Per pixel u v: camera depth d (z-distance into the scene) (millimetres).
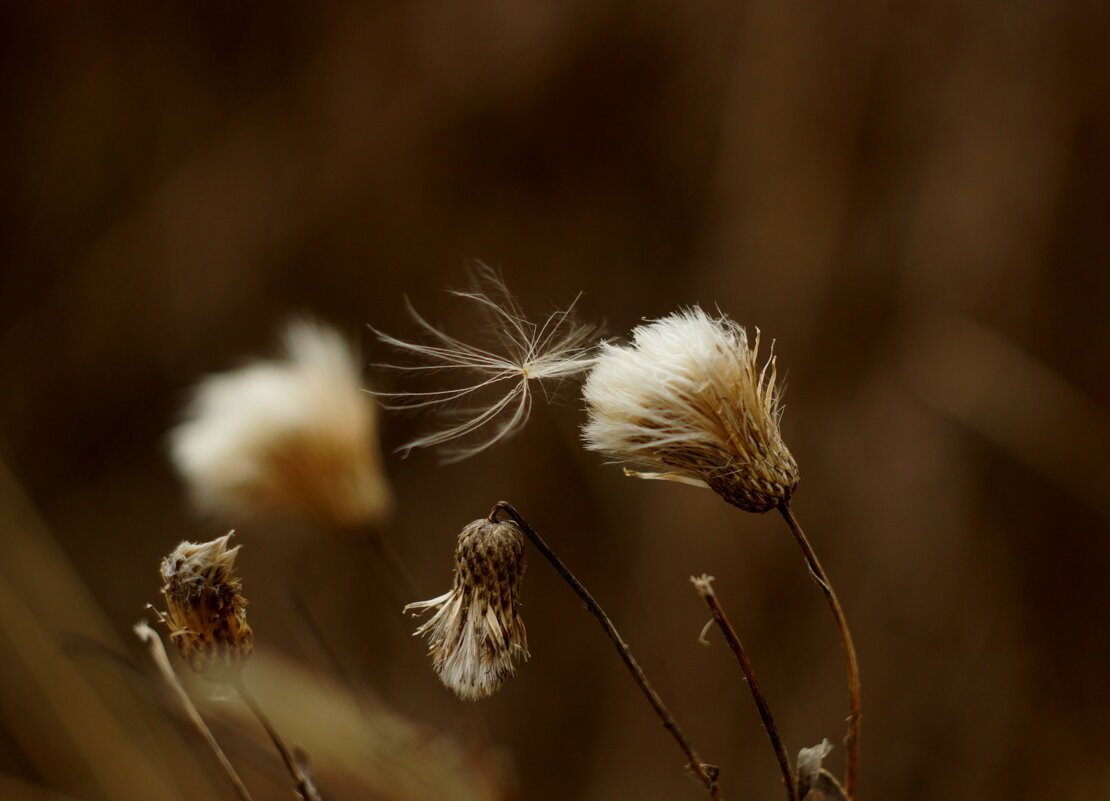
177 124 1389
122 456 1391
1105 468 1035
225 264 1370
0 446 1355
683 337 571
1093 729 1092
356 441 645
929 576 1105
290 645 1193
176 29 1377
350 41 1337
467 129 1322
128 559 1354
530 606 1259
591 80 1288
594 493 1233
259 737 636
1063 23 1087
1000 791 1092
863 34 1135
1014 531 1120
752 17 1178
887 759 1099
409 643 1173
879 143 1137
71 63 1397
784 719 1121
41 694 957
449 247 1333
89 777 968
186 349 1372
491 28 1295
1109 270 1085
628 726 1168
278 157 1362
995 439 1062
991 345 1075
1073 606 1108
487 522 566
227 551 567
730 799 1107
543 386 583
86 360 1403
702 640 558
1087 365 1094
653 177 1280
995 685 1111
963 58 1115
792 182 1150
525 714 1236
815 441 1141
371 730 636
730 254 1181
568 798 1193
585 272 1304
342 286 1349
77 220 1403
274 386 646
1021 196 1097
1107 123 1087
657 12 1254
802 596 1129
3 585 935
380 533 646
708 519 1152
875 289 1129
